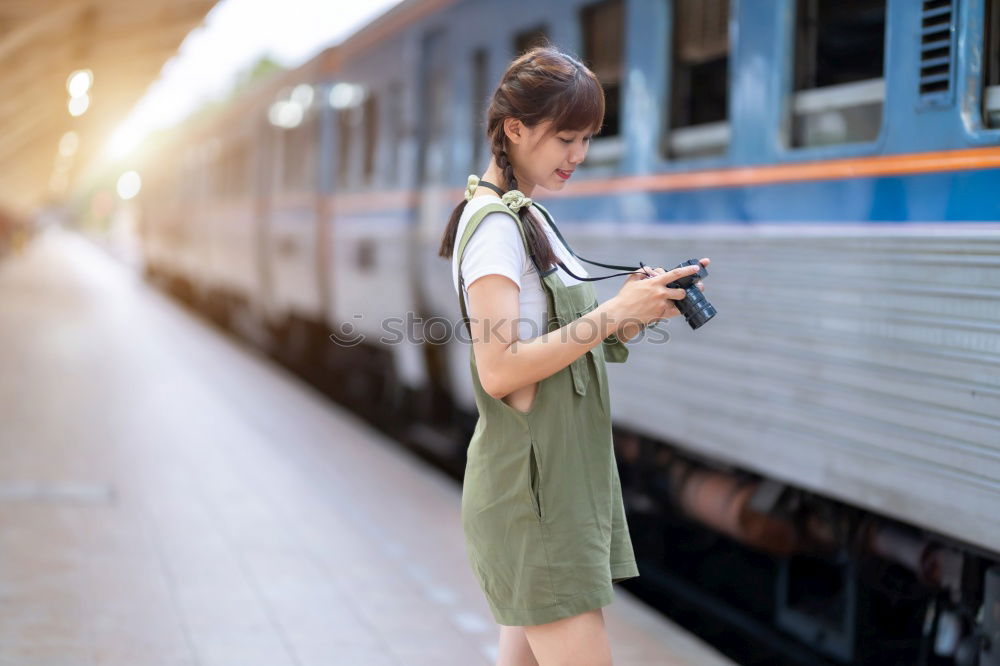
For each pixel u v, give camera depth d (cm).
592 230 518
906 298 322
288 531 479
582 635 196
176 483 564
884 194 332
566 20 539
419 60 749
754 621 480
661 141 463
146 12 1128
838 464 350
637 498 521
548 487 194
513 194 195
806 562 438
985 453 291
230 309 1573
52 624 354
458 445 775
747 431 399
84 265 3472
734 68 412
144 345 1236
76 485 552
